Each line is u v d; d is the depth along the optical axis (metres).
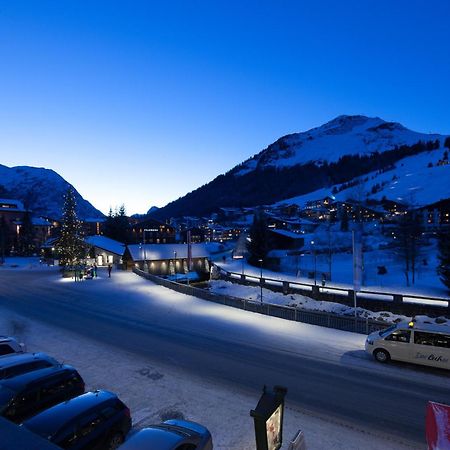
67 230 54.31
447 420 5.90
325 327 22.91
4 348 15.53
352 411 11.93
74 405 9.51
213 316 26.28
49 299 33.41
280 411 7.05
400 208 138.12
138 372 15.45
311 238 99.75
